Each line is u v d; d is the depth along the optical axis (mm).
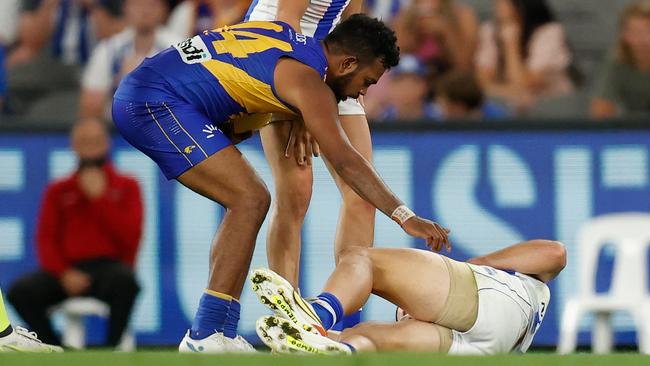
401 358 11984
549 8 30969
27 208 25266
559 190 24938
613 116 27922
